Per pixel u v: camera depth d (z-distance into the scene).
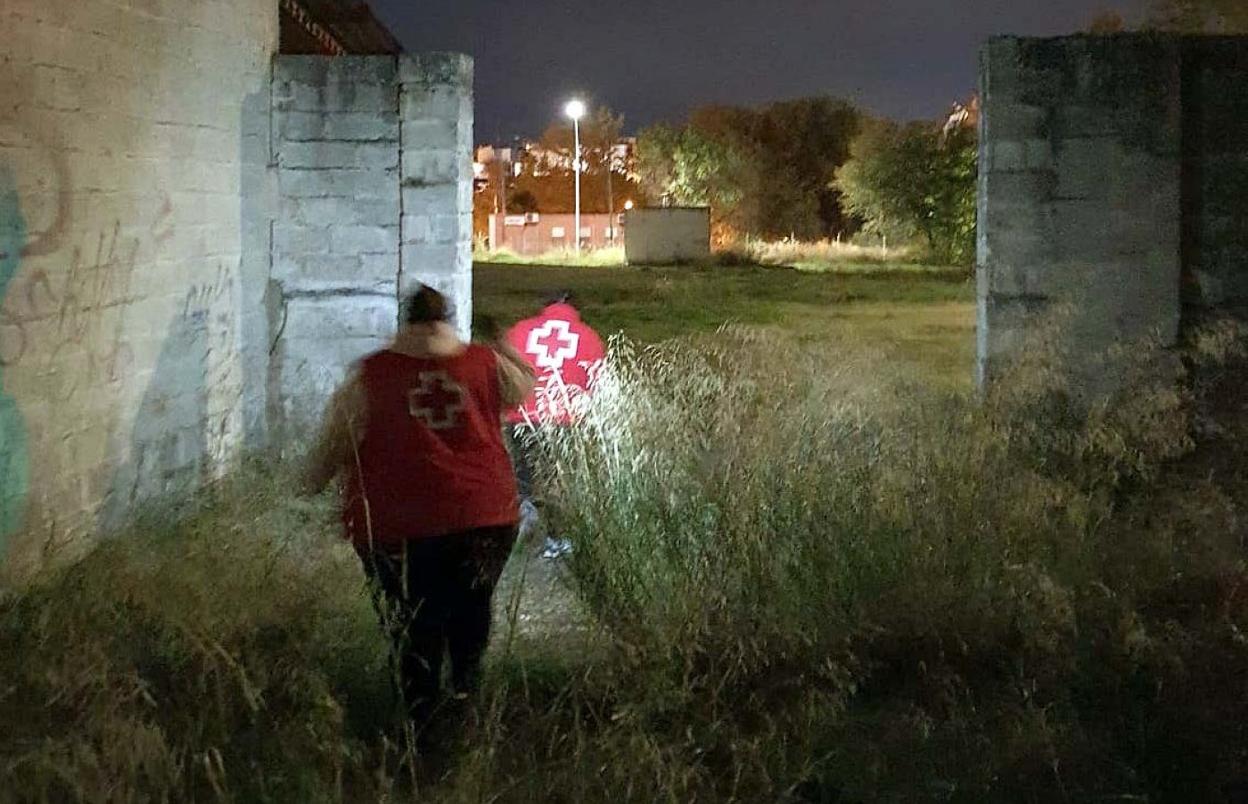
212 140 8.03
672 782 4.05
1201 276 7.96
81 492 6.33
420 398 4.68
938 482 5.91
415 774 4.25
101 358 6.54
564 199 65.44
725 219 54.25
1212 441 7.74
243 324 8.63
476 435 4.75
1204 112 7.90
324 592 5.62
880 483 5.84
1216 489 6.66
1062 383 7.67
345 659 5.11
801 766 4.39
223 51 8.15
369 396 4.66
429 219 8.97
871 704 4.93
